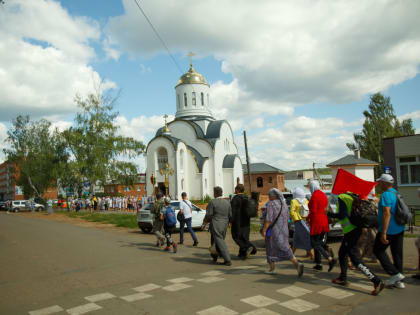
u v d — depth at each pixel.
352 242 6.16
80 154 38.12
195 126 44.03
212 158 41.84
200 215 17.58
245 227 9.54
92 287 6.71
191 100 46.47
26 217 33.34
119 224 20.81
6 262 9.73
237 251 10.85
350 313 4.93
